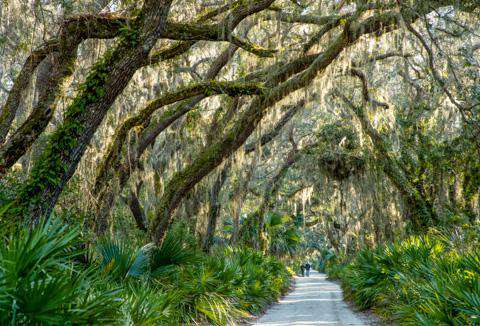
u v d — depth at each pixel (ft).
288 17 50.08
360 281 45.14
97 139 46.96
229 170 58.29
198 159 45.93
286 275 84.28
